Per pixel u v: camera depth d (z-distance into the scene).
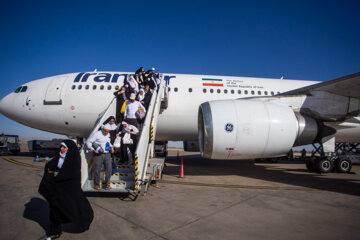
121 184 4.54
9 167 8.59
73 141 2.97
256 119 6.22
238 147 6.15
